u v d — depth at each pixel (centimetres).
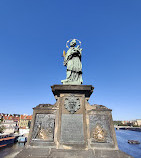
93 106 802
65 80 913
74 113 755
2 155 3438
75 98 793
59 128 707
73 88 805
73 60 985
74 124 721
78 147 655
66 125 717
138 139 7306
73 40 1079
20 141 5284
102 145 671
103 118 751
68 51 1035
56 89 809
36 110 770
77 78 948
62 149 646
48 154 610
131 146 5269
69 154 609
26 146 667
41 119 745
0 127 5625
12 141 5166
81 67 979
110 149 660
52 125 727
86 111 773
